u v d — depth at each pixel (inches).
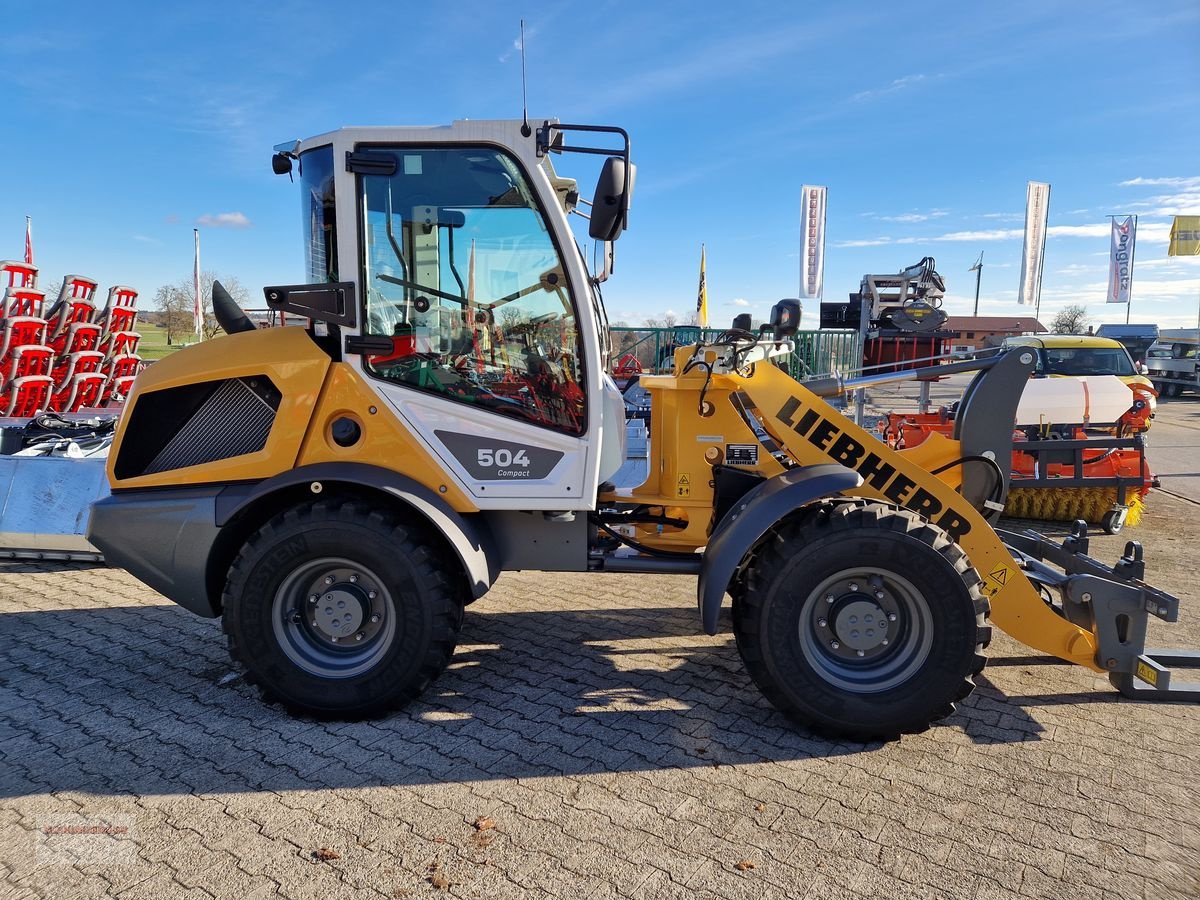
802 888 89.6
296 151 131.5
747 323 141.6
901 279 527.8
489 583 133.2
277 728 128.0
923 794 108.9
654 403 151.1
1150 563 233.1
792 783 111.7
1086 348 435.5
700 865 93.5
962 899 87.9
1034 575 147.5
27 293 338.3
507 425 130.8
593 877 91.4
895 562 118.7
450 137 124.4
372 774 113.7
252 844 97.3
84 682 144.7
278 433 130.7
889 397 620.4
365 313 129.0
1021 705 136.8
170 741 123.4
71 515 214.4
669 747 121.9
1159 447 518.0
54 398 367.9
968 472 146.0
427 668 127.7
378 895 88.3
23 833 99.2
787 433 137.8
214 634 168.4
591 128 124.6
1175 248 1084.5
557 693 141.3
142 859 94.3
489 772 114.4
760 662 123.6
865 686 122.2
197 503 131.2
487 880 90.8
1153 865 93.4
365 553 124.6
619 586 207.5
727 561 121.3
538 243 128.6
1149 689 138.1
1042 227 799.1
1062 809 105.2
